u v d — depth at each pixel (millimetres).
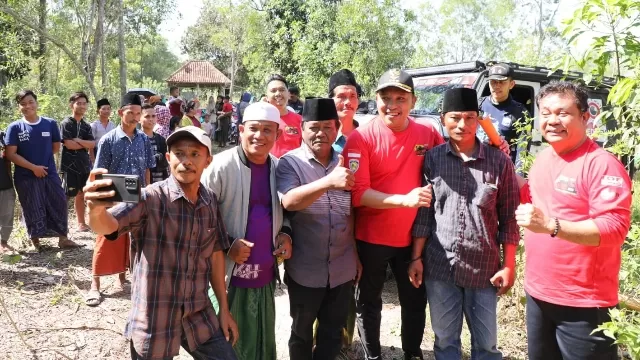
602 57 2951
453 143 2928
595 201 2258
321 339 2992
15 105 8383
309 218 2869
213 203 2486
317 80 13359
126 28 19406
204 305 2445
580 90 2357
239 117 16906
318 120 2844
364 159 2984
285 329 4090
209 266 2496
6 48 9812
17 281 4656
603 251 2316
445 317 2943
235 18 30562
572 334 2396
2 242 5598
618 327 2150
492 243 2850
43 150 5562
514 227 2875
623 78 2916
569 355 2430
